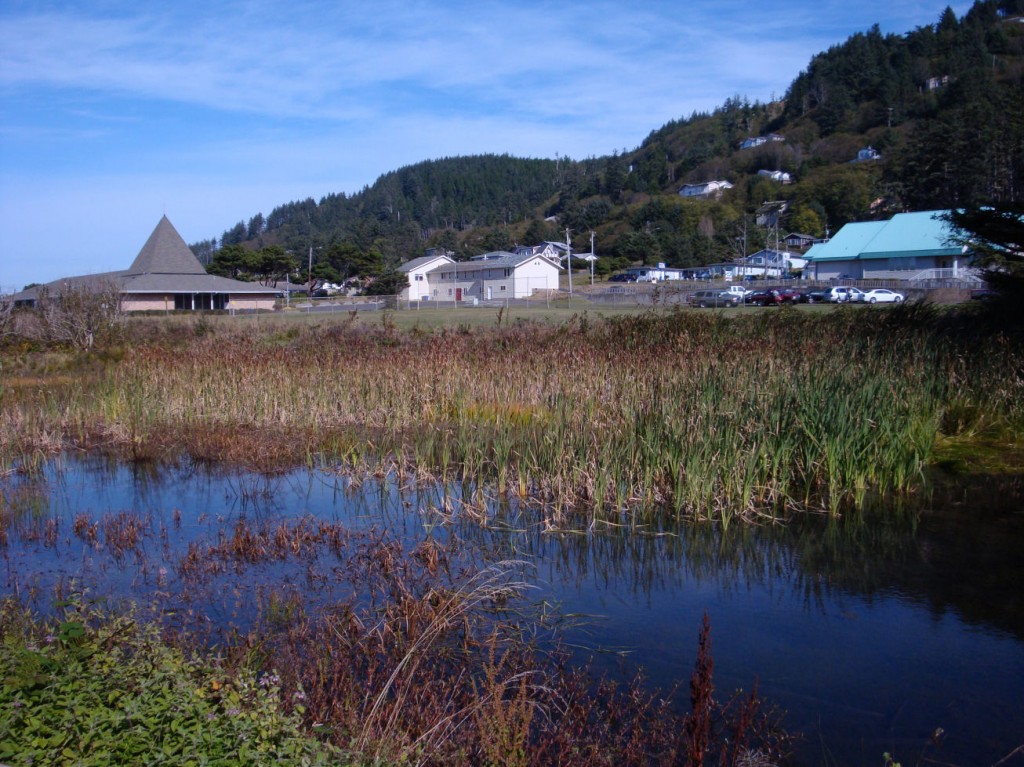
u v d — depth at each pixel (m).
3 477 10.82
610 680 5.27
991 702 5.08
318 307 51.44
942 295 36.22
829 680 5.35
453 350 15.05
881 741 4.64
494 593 6.46
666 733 4.62
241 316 34.28
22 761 3.15
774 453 9.31
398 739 3.98
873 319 16.02
